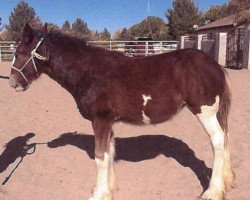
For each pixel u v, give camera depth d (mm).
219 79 5109
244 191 5504
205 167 6535
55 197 5766
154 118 5273
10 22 50281
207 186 5820
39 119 10070
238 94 12398
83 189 5973
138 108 5219
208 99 5086
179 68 5129
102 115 5266
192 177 6184
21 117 10305
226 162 5355
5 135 8688
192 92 5086
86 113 5387
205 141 7820
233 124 8938
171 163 6766
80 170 6684
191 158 6957
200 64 5109
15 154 7543
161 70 5176
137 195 5691
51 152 7516
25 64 5500
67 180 6332
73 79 5422
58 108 11258
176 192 5707
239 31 22359
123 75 5234
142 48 27688
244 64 21141
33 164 7000
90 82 5270
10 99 12695
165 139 8008
